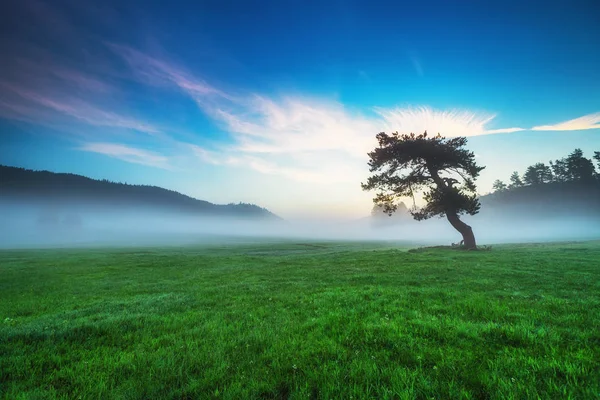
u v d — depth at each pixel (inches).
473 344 232.7
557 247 1519.4
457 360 200.2
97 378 199.8
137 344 270.4
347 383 180.2
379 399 162.2
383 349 229.3
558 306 352.5
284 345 250.7
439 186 1695.4
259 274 846.5
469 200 1574.8
